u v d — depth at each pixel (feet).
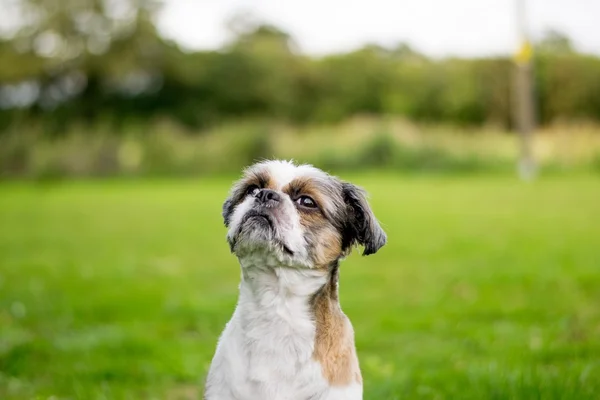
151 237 43.52
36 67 117.39
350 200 14.38
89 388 17.65
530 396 15.39
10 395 17.51
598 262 32.94
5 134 104.32
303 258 12.87
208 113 120.98
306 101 123.54
